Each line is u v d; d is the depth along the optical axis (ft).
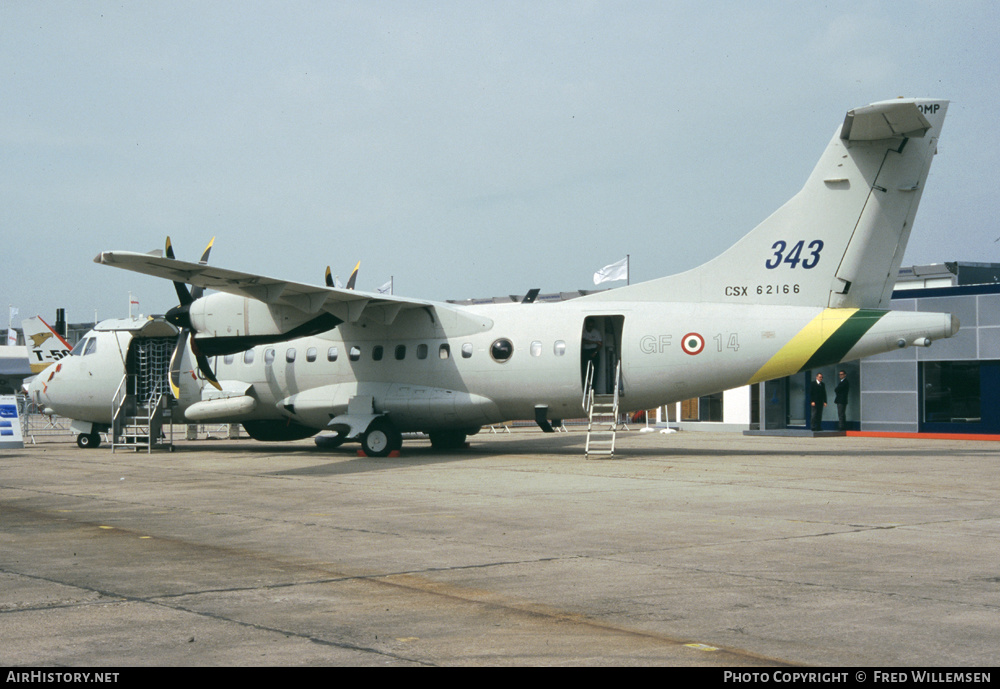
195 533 34.14
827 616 21.65
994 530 34.30
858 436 100.73
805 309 63.10
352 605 22.95
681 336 65.00
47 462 67.51
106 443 94.99
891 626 20.71
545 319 68.69
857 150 61.77
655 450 77.36
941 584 25.04
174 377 74.43
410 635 20.18
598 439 99.30
